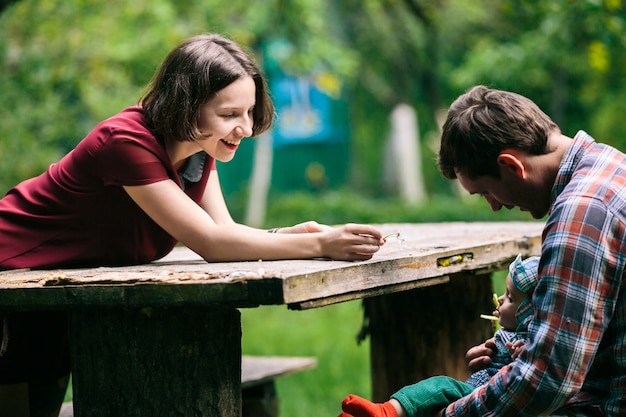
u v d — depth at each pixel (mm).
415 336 5062
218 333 3186
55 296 3109
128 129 3496
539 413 2814
